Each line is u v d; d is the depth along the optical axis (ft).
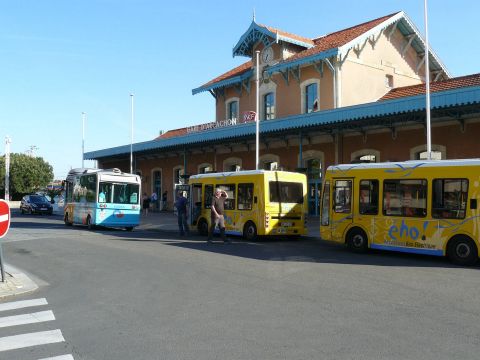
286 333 20.86
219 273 36.22
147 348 19.24
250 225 62.64
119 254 47.78
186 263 41.29
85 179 84.74
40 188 243.40
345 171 50.98
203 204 71.15
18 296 30.09
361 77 97.09
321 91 96.48
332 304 26.16
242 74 114.32
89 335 21.26
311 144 93.86
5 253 50.47
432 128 75.05
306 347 18.94
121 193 81.97
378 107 69.21
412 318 23.18
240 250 50.67
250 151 109.19
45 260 45.01
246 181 63.87
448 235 42.16
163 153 137.08
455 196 42.22
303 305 25.98
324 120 77.10
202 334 20.92
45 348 19.57
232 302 26.84
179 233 75.41
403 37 106.52
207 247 53.52
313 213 94.12
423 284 31.73
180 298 28.07
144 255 46.75
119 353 18.75
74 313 25.30
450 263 42.34
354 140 86.28
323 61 95.45
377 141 82.79
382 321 22.68
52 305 27.35
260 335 20.62
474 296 28.02
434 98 62.28
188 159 131.03
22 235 69.51
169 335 20.90
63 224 95.61
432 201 43.62
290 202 62.85
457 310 24.70
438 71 111.34
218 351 18.63
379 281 32.83
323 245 57.62
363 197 49.19
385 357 17.74
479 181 40.78
